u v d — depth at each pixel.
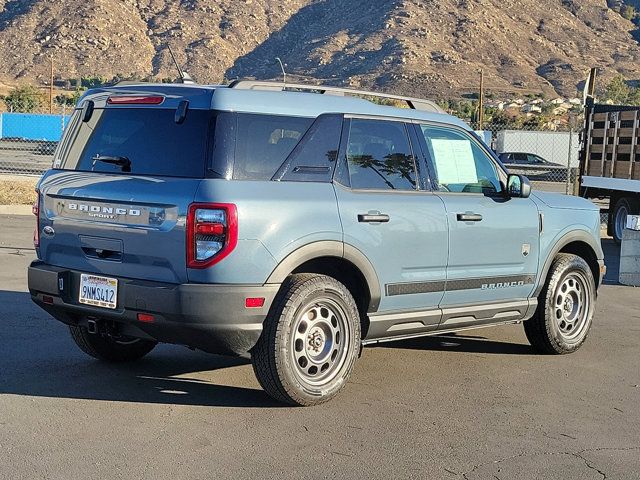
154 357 7.76
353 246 6.52
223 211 5.88
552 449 5.76
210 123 6.10
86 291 6.43
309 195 6.33
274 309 6.14
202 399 6.55
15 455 5.32
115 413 6.16
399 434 5.94
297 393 6.29
